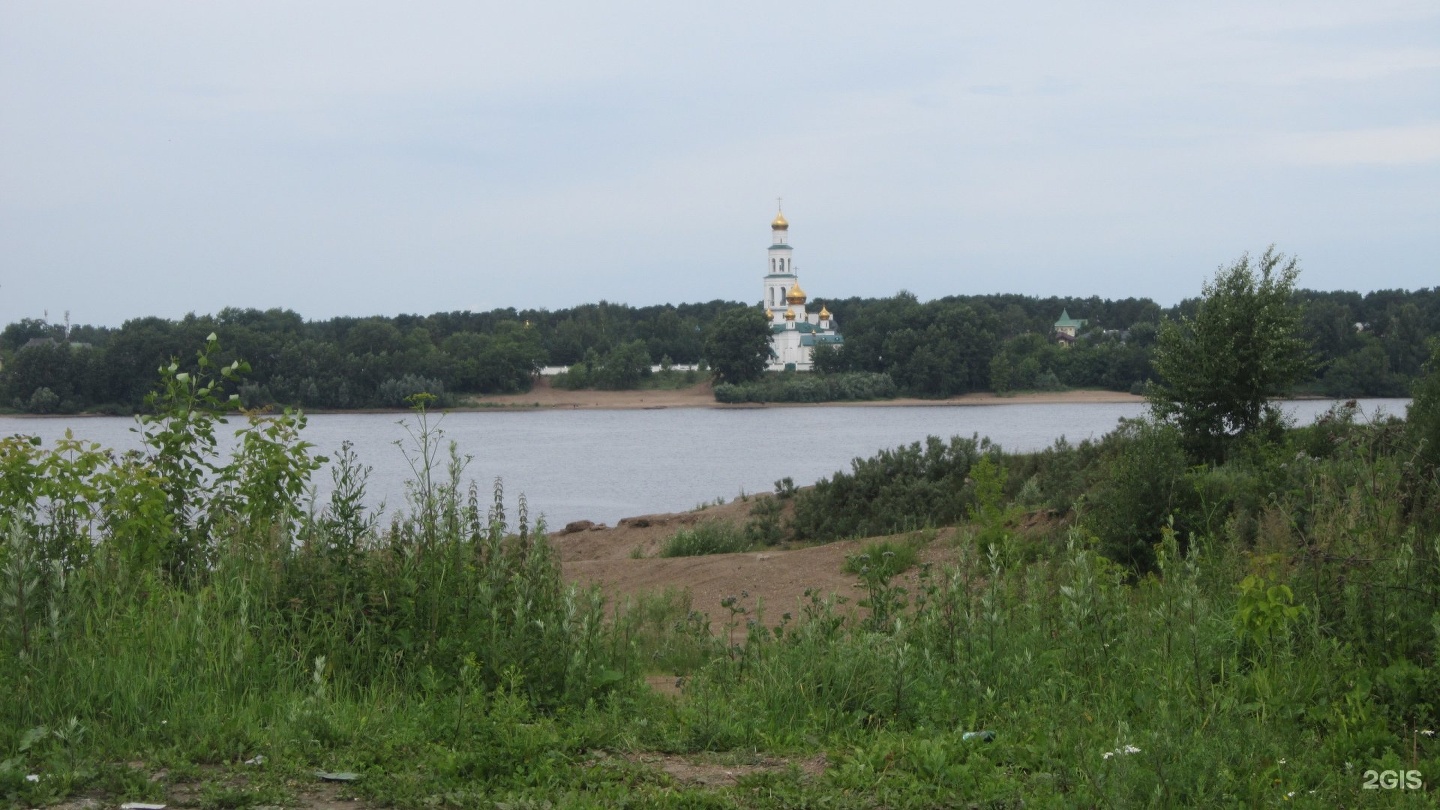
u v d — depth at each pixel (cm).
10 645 695
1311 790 592
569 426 10775
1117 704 710
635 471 5884
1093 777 578
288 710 679
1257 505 1255
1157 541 1250
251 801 572
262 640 766
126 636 732
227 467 986
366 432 8844
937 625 851
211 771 618
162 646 727
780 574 1664
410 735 667
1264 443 1728
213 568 895
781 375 15650
